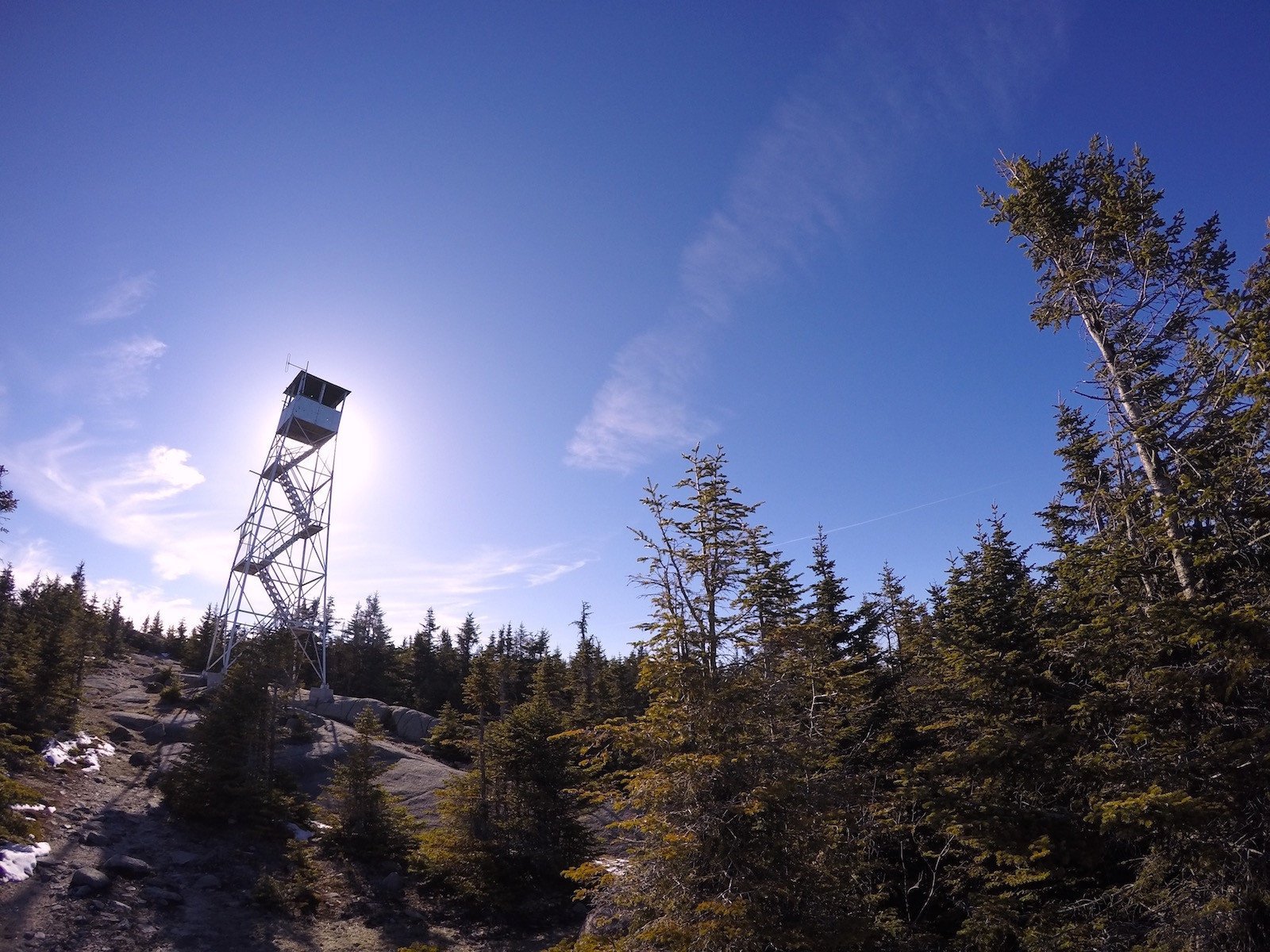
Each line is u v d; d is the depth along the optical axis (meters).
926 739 21.42
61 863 19.62
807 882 12.62
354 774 28.42
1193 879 11.27
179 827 25.31
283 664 34.19
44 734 29.30
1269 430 10.53
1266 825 10.35
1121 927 12.17
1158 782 10.68
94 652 50.50
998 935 13.68
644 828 12.96
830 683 16.94
